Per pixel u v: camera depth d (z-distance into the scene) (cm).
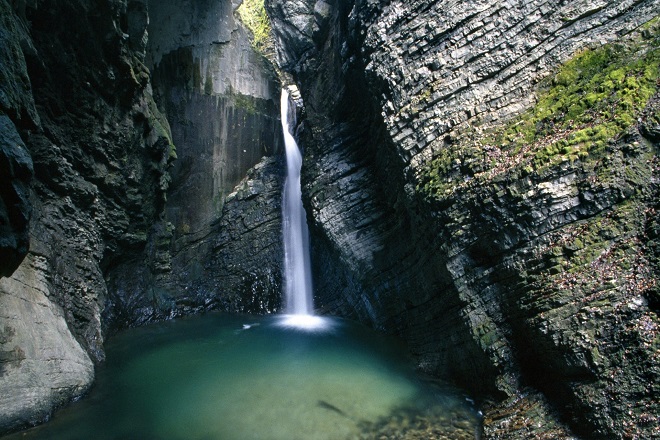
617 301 574
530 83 761
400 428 689
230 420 735
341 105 1288
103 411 760
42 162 855
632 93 638
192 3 1441
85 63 913
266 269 1515
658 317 542
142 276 1302
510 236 687
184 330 1247
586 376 581
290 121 1758
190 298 1424
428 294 890
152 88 1333
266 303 1461
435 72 859
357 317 1230
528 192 663
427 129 846
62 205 920
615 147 619
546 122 705
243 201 1556
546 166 652
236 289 1478
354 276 1147
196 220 1493
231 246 1522
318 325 1254
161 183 1270
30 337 728
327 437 677
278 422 725
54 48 841
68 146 929
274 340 1141
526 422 626
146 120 1140
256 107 1631
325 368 937
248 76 1619
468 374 776
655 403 512
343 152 1275
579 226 630
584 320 590
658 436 495
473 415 705
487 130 769
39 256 820
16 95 549
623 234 597
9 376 673
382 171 1106
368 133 1183
